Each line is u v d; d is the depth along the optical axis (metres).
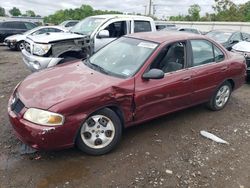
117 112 4.03
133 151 4.08
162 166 3.77
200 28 39.78
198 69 4.96
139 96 4.11
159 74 4.13
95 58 4.97
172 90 4.54
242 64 5.92
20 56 13.29
